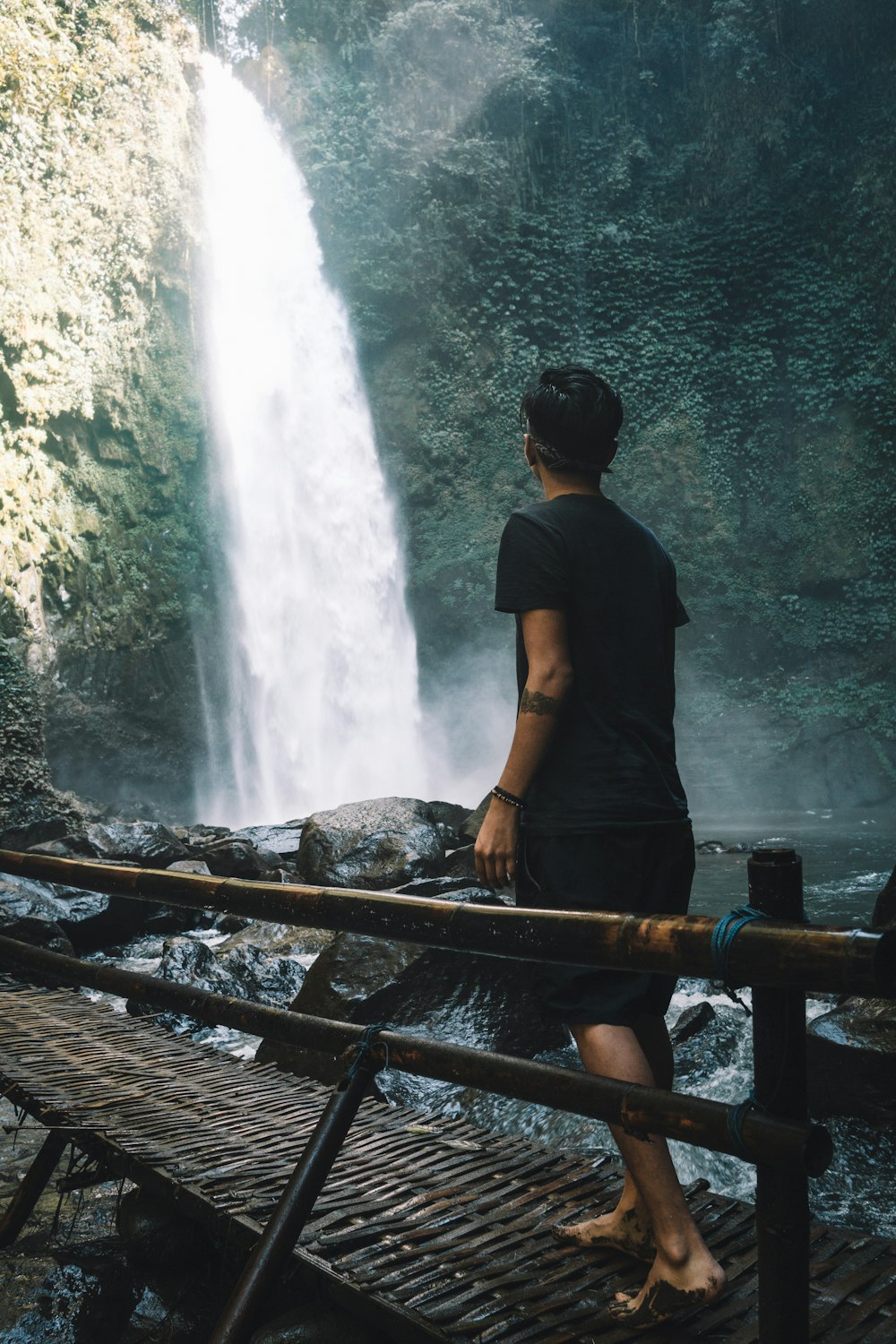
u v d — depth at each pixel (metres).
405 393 25.59
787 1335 1.41
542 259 25.88
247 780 22.95
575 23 26.73
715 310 25.81
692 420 25.42
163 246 22.33
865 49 25.58
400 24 25.75
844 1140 3.44
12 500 19.12
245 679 23.12
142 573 21.97
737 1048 4.52
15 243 19.14
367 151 25.52
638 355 25.75
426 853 9.02
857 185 25.08
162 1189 2.41
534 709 1.91
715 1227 2.13
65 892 8.16
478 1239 2.12
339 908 1.89
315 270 25.30
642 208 26.33
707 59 26.44
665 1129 1.53
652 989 1.95
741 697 24.36
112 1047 3.51
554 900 1.91
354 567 24.95
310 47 26.31
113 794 20.72
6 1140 3.77
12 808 16.25
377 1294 1.92
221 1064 3.35
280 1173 2.41
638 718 1.99
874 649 23.95
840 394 24.92
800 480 25.08
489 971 4.86
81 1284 2.53
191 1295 2.45
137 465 22.16
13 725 16.72
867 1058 3.57
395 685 24.94
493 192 25.77
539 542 1.98
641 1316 1.78
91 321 20.95
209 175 23.41
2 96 18.81
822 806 22.36
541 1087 1.69
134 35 21.80
